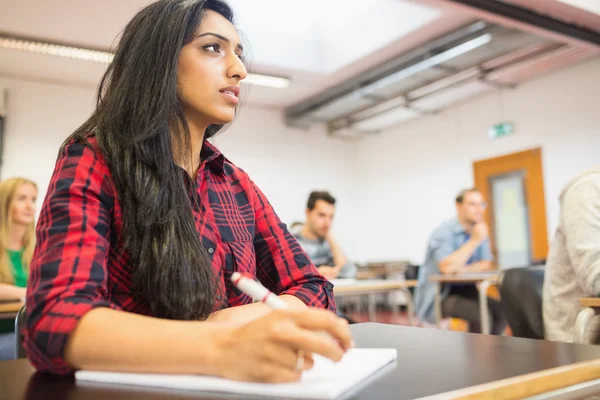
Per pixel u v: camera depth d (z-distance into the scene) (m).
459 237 3.67
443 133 6.82
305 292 0.92
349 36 5.50
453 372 0.51
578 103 5.34
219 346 0.49
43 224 0.65
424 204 7.10
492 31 4.42
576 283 1.60
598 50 4.88
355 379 0.48
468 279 2.96
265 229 1.01
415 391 0.45
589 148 5.23
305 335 0.45
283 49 5.51
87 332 0.54
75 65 5.36
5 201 2.52
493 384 0.46
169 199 0.75
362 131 7.80
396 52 5.32
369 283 2.99
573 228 1.61
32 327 0.57
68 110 5.88
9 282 2.46
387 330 0.84
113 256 0.72
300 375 0.47
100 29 4.53
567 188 1.70
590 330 1.51
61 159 0.73
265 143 7.24
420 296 3.68
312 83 6.18
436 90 5.89
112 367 0.53
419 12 4.70
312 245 3.61
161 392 0.48
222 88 0.82
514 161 5.95
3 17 4.27
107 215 0.71
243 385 0.46
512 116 5.99
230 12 0.87
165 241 0.72
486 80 5.67
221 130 0.98
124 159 0.73
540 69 5.52
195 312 0.72
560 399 0.49
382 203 7.75
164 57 0.78
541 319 1.67
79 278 0.60
